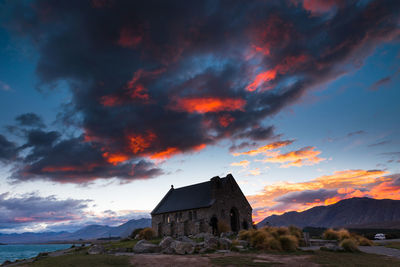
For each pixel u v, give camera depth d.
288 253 28.48
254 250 31.00
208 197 62.91
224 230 54.66
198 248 32.28
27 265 25.45
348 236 41.28
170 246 32.94
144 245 34.72
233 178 67.88
